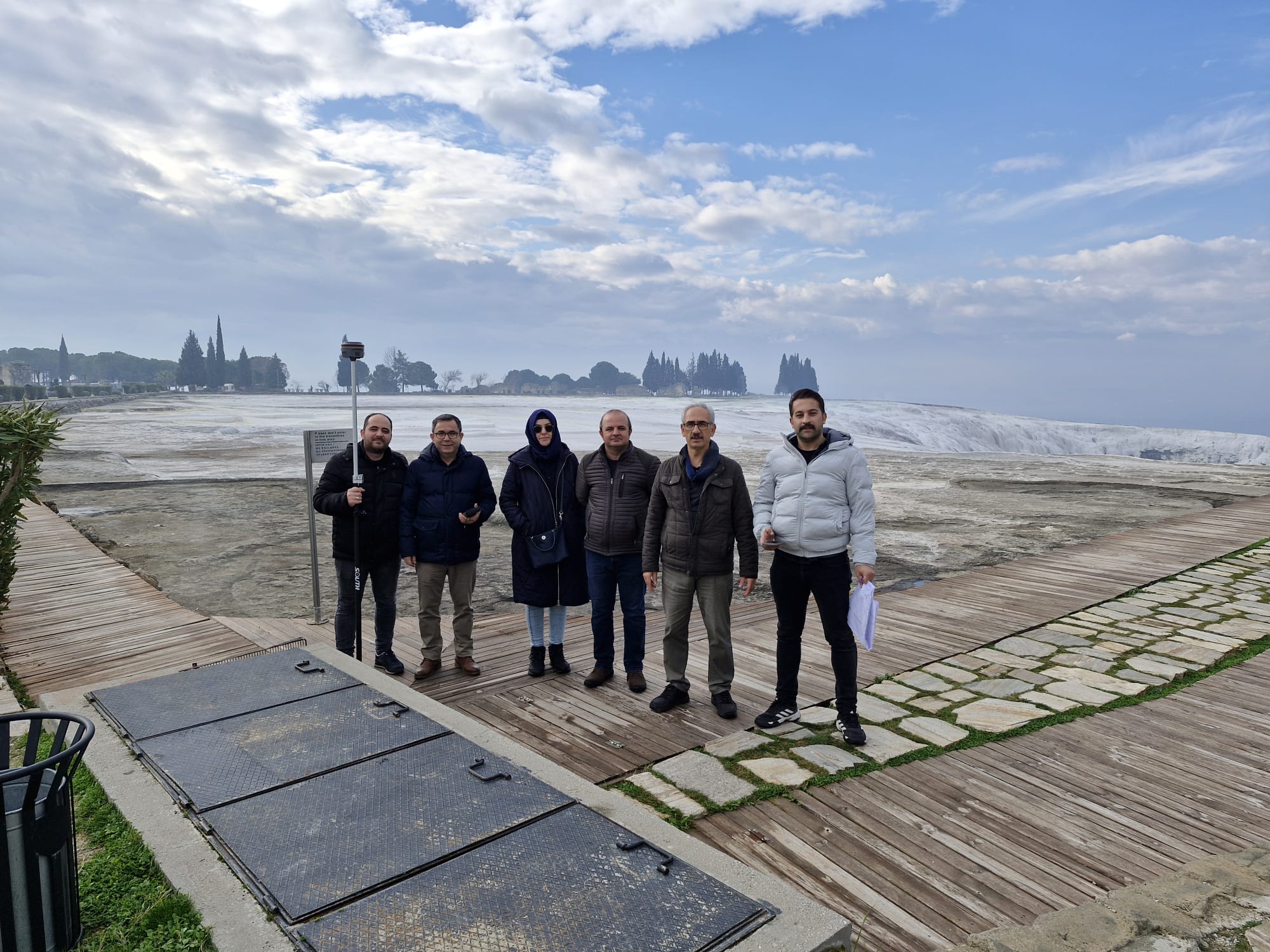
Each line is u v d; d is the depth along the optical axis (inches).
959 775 149.5
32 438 225.3
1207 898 106.0
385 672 207.0
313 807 110.0
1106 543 396.8
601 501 193.8
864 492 164.4
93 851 101.4
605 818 108.2
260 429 1365.7
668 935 82.7
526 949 79.9
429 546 201.6
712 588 178.9
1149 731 171.6
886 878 115.5
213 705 147.6
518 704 187.0
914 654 227.6
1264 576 323.0
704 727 173.5
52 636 226.1
